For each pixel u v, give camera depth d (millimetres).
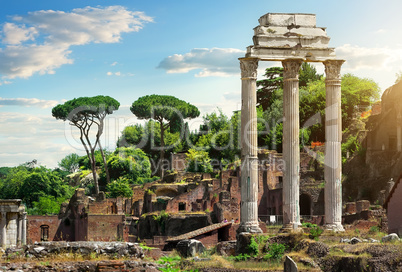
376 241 56625
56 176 178875
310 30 63969
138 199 148375
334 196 63969
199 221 123875
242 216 62250
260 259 56500
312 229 60750
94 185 178625
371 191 112750
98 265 38656
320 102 138625
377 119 124062
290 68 63188
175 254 61625
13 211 71188
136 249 41875
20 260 39719
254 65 62438
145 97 176500
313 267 49500
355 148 124312
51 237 138125
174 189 144625
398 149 113062
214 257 57344
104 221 129000
